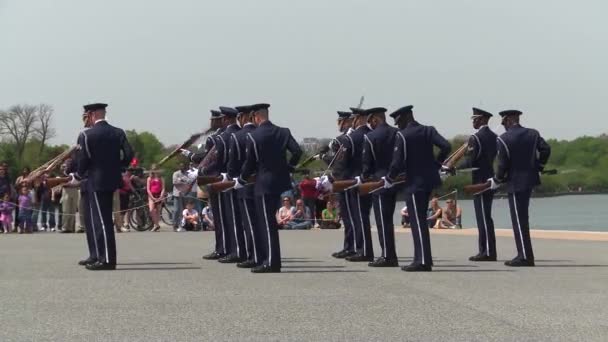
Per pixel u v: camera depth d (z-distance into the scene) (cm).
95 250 1450
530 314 950
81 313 956
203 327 876
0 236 2344
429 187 1386
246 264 1441
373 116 1491
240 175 1380
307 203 2742
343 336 832
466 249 1853
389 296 1084
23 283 1215
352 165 1617
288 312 962
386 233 1459
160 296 1084
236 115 1577
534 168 1469
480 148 1564
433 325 887
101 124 1412
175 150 1822
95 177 1398
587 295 1091
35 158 6056
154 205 2677
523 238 1460
